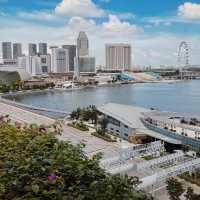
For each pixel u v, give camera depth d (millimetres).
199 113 172375
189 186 54406
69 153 11750
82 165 10914
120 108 114750
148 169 56781
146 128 96125
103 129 102312
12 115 134750
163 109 187625
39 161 10992
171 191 47938
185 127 86375
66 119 130125
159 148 76688
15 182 9891
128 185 10766
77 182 10312
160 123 95625
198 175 58125
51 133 13953
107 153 75688
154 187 49594
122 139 95625
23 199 9508
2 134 14320
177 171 55750
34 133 14469
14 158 11469
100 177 10961
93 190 10102
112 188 10258
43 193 9633
